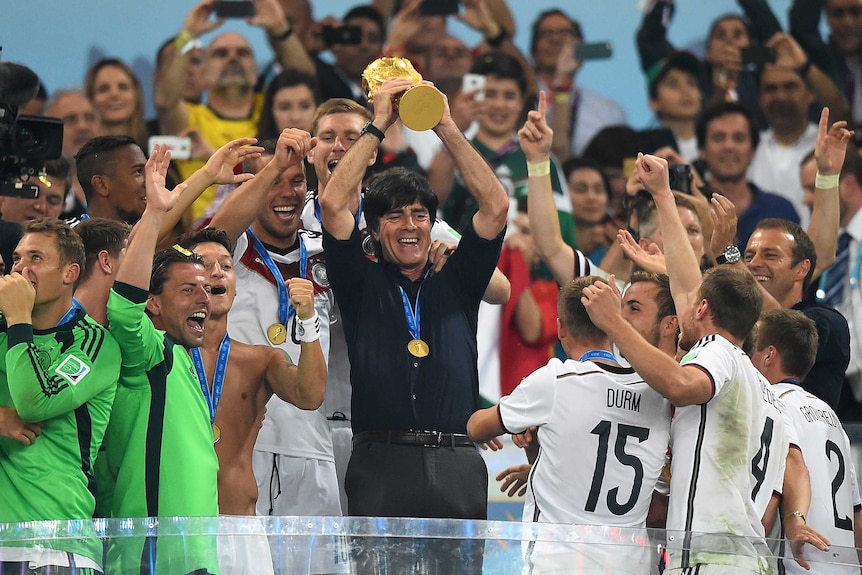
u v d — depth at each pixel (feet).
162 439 54.85
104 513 55.93
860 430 76.07
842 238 98.58
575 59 114.62
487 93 105.70
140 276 53.16
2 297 51.03
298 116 100.68
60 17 111.04
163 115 107.14
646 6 118.01
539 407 55.72
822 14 119.65
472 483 59.31
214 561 50.24
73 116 108.68
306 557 50.93
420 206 61.67
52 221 53.57
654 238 74.38
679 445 55.42
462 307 62.03
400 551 51.42
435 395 59.82
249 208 63.46
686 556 51.60
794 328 62.39
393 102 60.64
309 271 67.46
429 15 112.37
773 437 57.11
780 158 113.70
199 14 106.42
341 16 113.91
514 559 51.42
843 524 61.46
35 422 51.78
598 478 55.11
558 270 72.38
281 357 63.16
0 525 48.08
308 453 66.13
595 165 107.04
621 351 53.72
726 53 117.29
